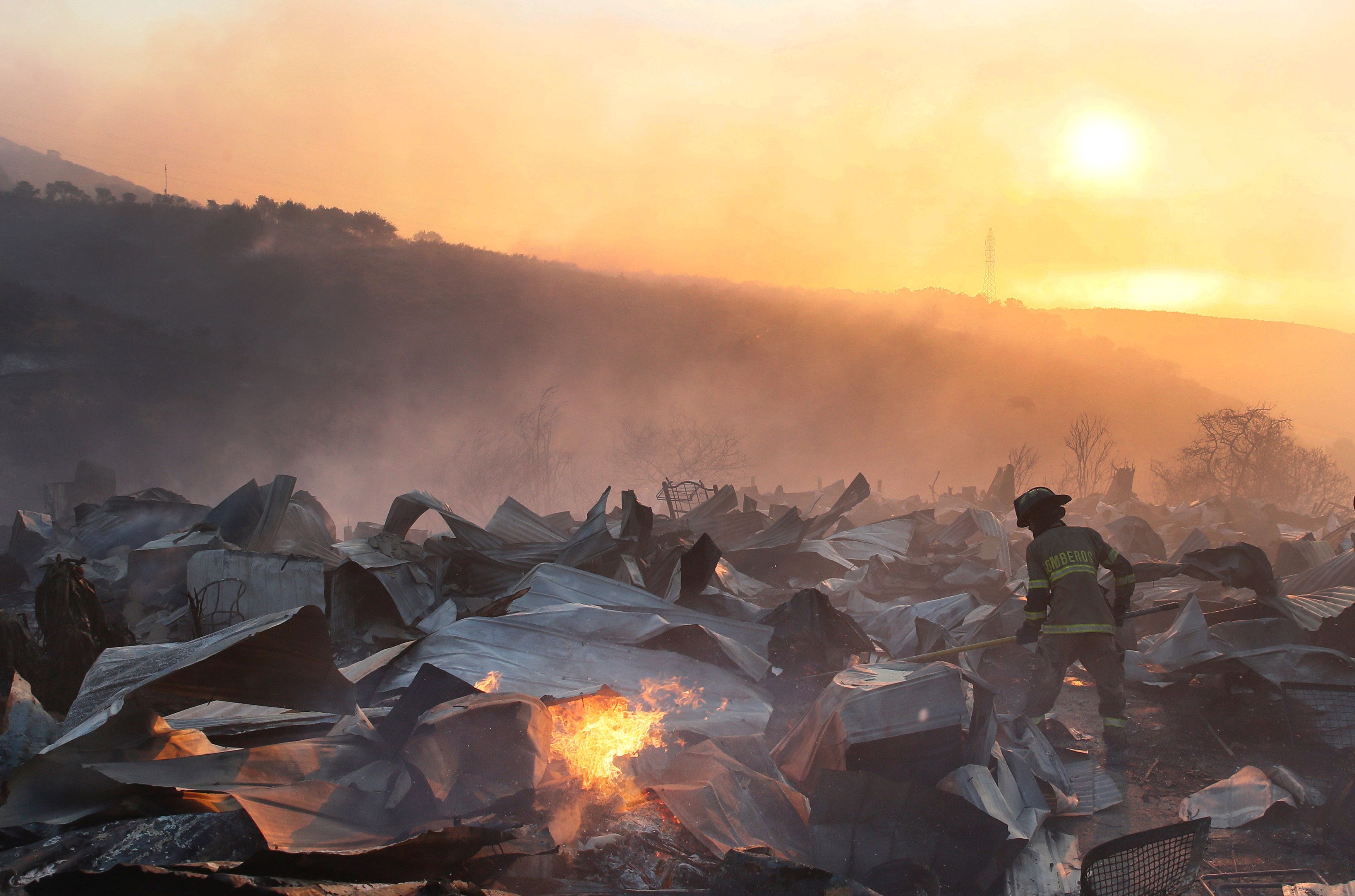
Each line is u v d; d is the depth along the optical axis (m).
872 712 3.95
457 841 2.93
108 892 2.43
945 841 3.49
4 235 104.81
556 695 4.59
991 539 10.13
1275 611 6.18
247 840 2.81
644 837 3.52
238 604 7.21
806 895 2.87
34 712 3.92
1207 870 3.61
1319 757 4.75
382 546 8.27
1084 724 5.40
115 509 10.85
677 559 7.58
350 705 4.05
